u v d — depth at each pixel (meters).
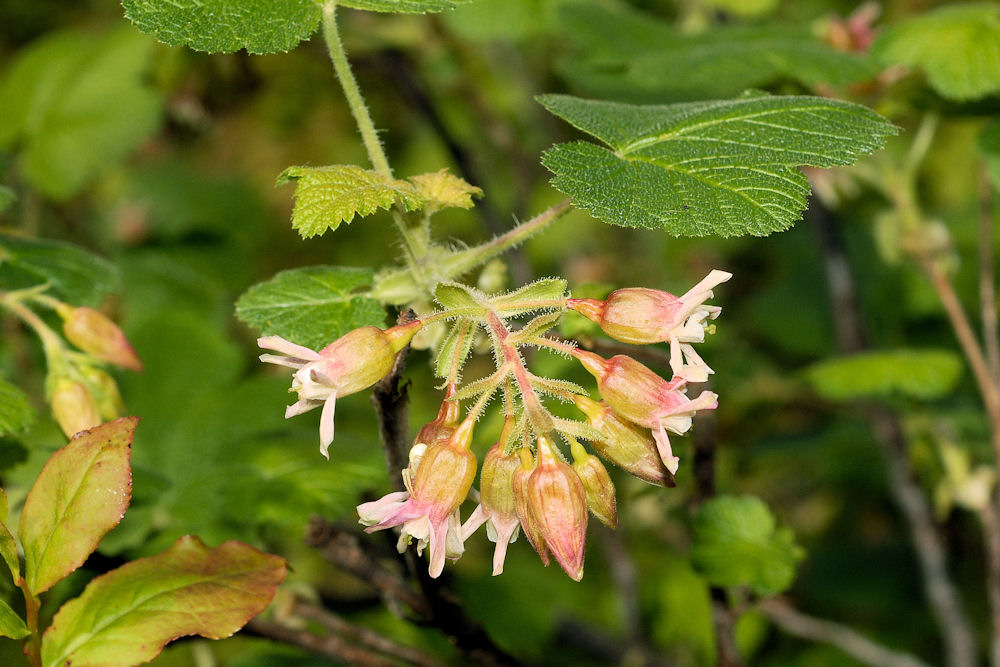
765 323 0.74
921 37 0.42
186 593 0.34
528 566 0.54
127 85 0.57
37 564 0.34
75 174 0.55
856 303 0.56
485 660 0.38
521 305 0.34
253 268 0.69
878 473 0.69
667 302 0.34
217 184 0.72
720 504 0.40
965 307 0.70
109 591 0.34
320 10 0.36
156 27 0.35
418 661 0.40
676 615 0.63
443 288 0.34
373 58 0.57
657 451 0.34
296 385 0.34
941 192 0.80
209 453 0.43
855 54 0.44
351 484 0.41
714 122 0.35
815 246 0.76
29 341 0.52
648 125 0.36
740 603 0.40
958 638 0.54
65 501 0.34
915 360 0.47
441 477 0.34
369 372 0.34
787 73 0.43
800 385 0.57
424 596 0.37
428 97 0.58
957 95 0.42
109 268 0.40
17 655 0.43
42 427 0.44
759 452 0.57
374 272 0.37
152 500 0.41
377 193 0.34
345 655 0.39
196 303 0.66
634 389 0.34
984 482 0.48
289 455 0.41
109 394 0.38
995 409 0.46
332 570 0.53
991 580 0.47
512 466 0.34
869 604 0.70
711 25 0.61
